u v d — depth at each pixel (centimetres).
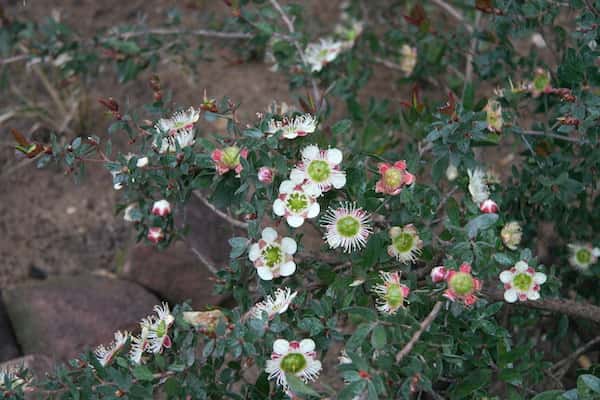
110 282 57
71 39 63
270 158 38
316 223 43
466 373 39
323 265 39
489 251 37
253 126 40
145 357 38
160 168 40
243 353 36
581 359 52
